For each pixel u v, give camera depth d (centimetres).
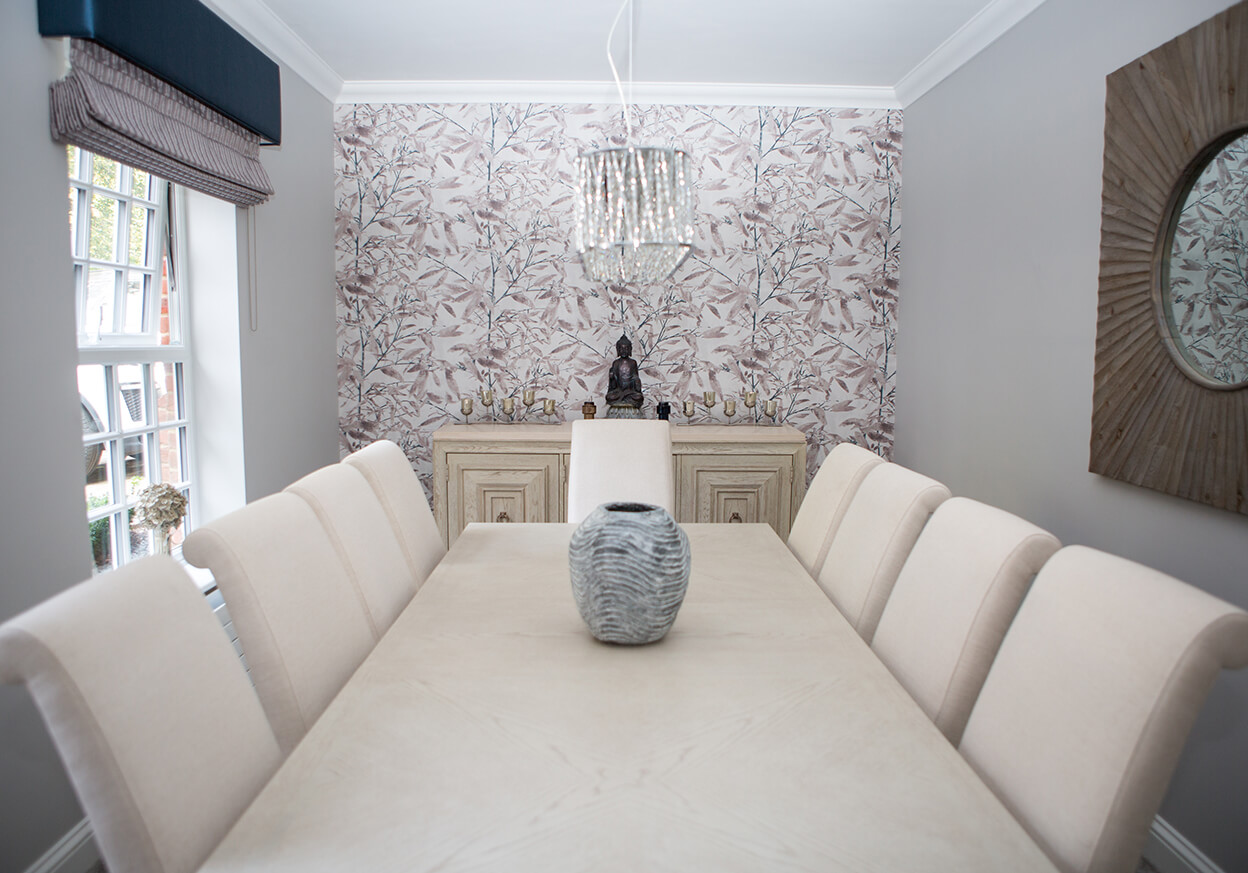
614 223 168
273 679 130
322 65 334
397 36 305
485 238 375
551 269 377
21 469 171
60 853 180
